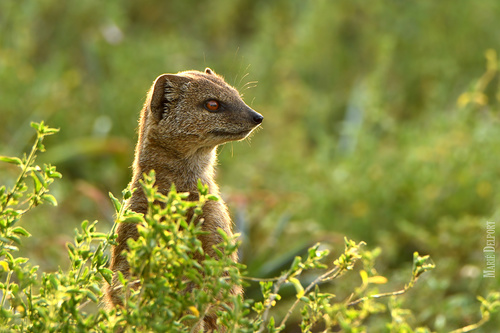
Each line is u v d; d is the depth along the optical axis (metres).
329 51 19.41
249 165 14.74
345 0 19.64
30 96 15.19
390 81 17.69
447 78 16.69
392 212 11.94
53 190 12.74
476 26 17.67
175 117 7.04
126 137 15.20
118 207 5.19
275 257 10.88
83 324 4.67
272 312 9.84
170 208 4.62
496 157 11.87
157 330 4.43
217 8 22.72
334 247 10.88
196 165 7.17
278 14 21.95
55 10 19.42
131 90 15.55
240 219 10.90
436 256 10.92
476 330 8.98
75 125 15.08
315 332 9.92
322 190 12.55
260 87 18.25
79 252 5.08
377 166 12.53
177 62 17.48
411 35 18.09
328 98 18.19
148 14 22.75
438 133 13.03
